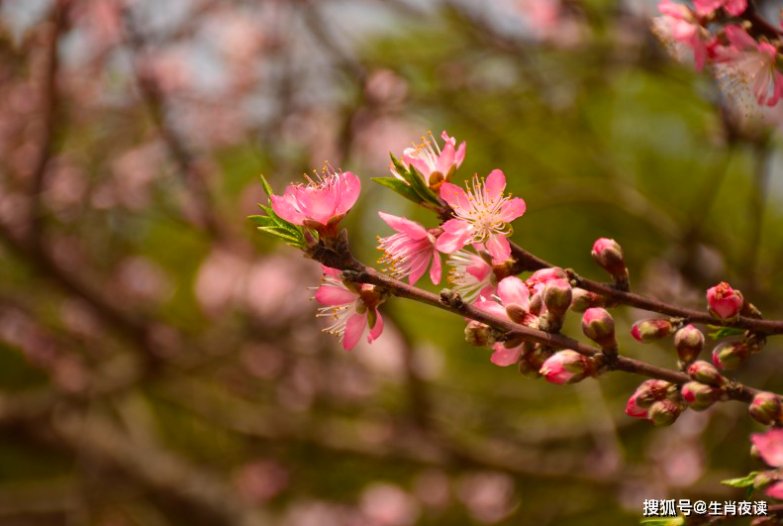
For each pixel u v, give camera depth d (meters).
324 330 2.15
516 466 5.89
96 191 6.86
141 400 7.80
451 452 6.03
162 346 6.09
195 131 7.10
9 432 7.30
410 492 7.54
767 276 4.85
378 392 6.91
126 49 5.70
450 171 2.10
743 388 1.97
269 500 7.80
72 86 6.52
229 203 7.14
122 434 7.91
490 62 5.68
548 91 5.45
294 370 6.95
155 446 7.66
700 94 4.29
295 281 6.63
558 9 5.36
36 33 5.36
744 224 5.86
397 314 6.00
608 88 5.68
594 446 6.17
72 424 7.53
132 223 7.33
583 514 6.11
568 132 5.71
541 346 2.05
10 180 6.58
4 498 6.95
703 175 6.14
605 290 2.04
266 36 6.52
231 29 6.75
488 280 2.10
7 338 7.34
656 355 5.41
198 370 6.42
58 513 7.43
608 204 5.80
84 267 7.14
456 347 7.08
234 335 6.06
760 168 4.14
